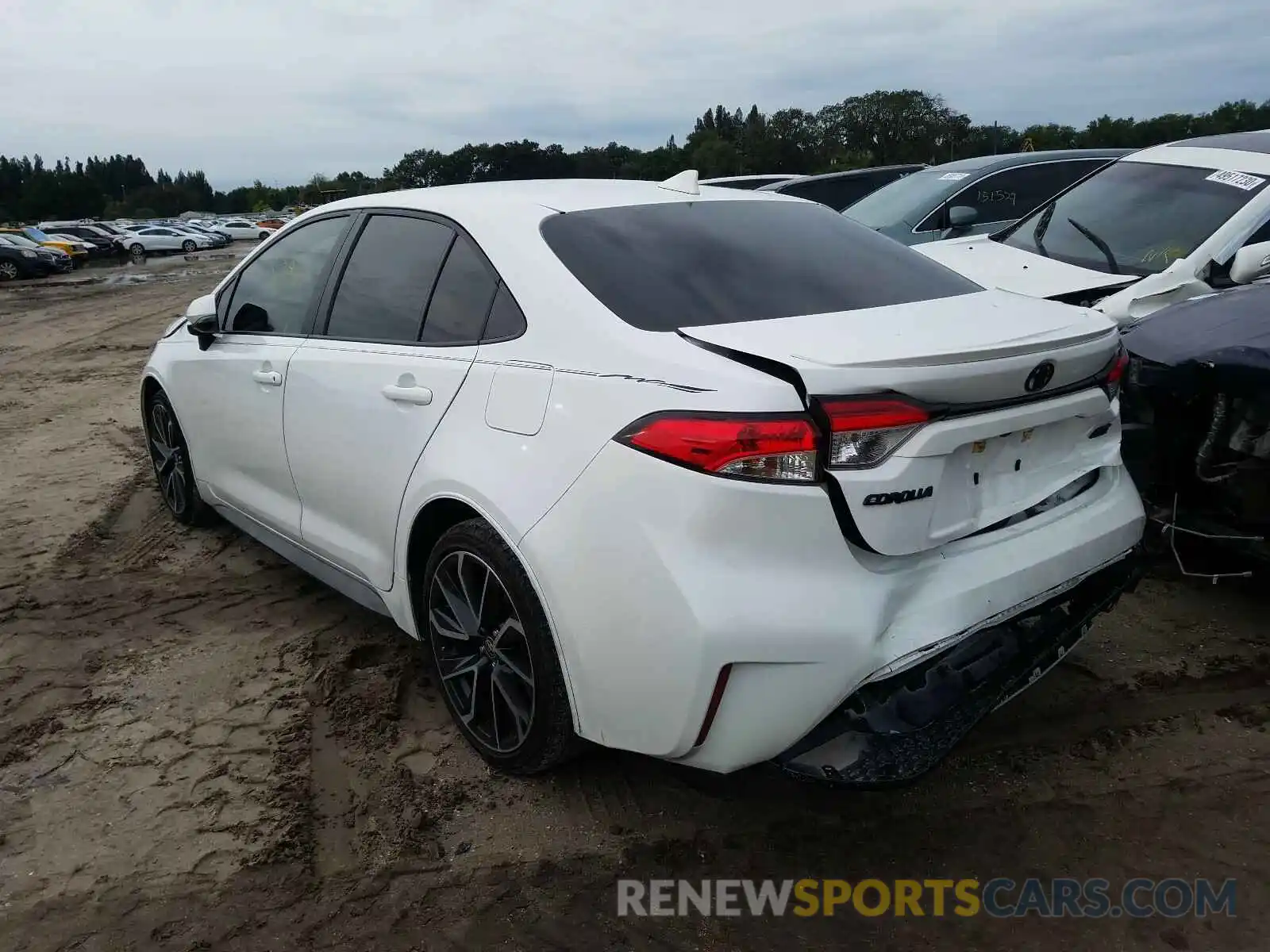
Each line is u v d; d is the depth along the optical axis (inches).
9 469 239.6
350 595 134.3
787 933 88.3
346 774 111.9
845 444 81.4
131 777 111.8
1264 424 125.3
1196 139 242.1
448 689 114.0
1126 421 137.3
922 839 99.7
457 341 109.5
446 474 103.6
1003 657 96.3
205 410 160.1
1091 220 222.4
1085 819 101.7
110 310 707.4
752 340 87.9
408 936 88.7
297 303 140.3
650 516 84.9
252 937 88.7
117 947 87.7
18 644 144.0
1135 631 138.4
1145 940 86.5
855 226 127.1
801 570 82.7
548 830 101.7
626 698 88.4
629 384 89.3
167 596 159.6
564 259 104.0
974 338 90.1
